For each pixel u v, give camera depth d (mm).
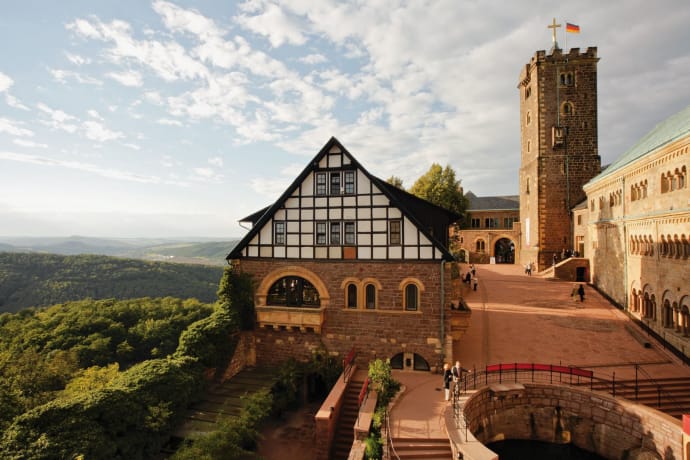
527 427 17469
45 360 26766
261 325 21656
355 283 20656
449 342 19328
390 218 20125
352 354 20141
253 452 15969
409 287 20094
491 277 40781
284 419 19281
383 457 13344
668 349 20641
